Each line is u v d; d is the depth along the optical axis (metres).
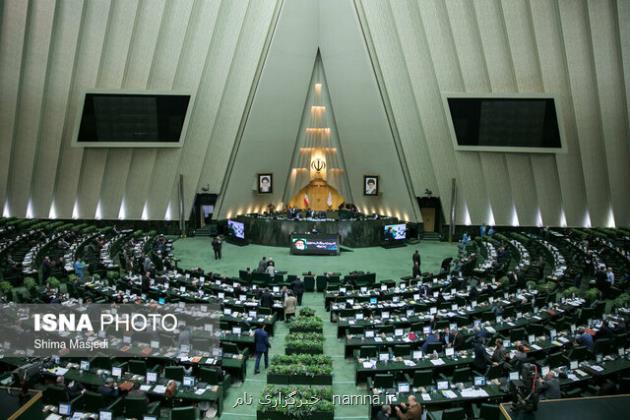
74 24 24.47
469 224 29.98
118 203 29.91
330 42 28.61
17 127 26.44
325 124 31.47
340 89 29.58
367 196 31.45
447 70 26.06
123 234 26.94
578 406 7.57
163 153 28.89
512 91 25.94
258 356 11.52
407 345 11.04
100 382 9.65
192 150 29.11
